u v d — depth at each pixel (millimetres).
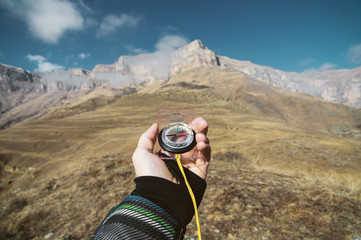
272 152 14859
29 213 5719
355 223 3494
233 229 3652
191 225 3914
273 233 3453
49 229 4805
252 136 28734
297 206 4086
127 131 50719
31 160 42875
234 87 184875
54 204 6031
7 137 55750
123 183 6879
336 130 115562
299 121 133125
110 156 12695
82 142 46938
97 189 6617
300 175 6961
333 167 10836
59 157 40250
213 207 4379
